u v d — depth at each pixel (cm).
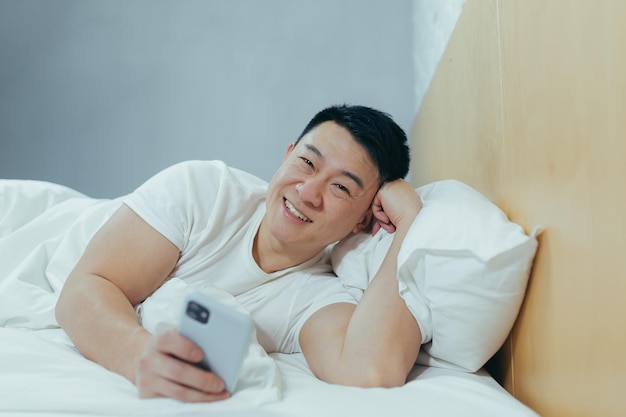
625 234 51
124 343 76
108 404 63
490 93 100
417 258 83
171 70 272
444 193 94
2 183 131
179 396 64
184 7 273
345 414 62
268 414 62
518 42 82
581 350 60
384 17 264
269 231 102
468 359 85
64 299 87
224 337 64
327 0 267
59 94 275
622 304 52
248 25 270
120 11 275
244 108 269
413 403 66
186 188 100
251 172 267
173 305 84
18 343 79
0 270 113
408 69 261
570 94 63
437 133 170
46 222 120
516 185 84
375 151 98
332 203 96
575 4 61
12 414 61
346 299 101
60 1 277
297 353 104
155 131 271
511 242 76
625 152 51
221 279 102
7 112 276
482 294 79
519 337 84
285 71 267
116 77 274
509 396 73
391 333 83
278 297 104
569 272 64
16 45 277
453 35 140
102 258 92
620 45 51
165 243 96
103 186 272
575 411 62
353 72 263
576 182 62
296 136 266
